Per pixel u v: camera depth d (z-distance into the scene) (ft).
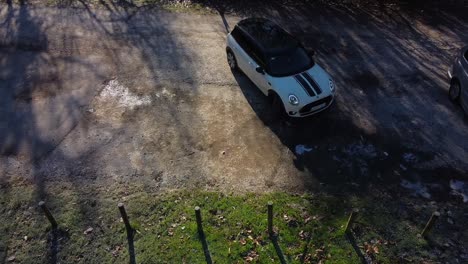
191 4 50.31
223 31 44.60
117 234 23.47
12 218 24.29
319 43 42.57
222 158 28.71
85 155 28.68
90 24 44.57
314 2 51.34
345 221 24.18
